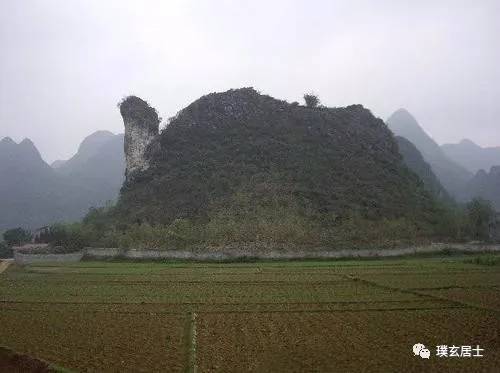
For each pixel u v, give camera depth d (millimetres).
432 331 25172
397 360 20328
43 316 30062
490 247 76750
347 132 105500
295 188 85938
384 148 107312
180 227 76500
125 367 19938
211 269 54906
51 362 20734
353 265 56750
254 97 111438
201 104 111125
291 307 31797
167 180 94062
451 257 69625
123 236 76562
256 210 79938
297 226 75125
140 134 104000
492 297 34469
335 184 88750
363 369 19234
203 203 84188
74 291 39844
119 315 30109
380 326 26344
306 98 116938
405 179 100375
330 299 34312
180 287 41062
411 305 32062
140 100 107500
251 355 21281
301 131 103062
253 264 61094
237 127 104000
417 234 78438
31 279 48438
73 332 25875
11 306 33500
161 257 68750
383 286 39531
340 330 25531
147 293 38188
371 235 74688
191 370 19234
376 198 87312
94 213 101062
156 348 22656
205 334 24891
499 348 22078
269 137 100750
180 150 101375
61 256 74062
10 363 21109
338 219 79125
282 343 23125
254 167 92312
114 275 50531
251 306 32312
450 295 35344
